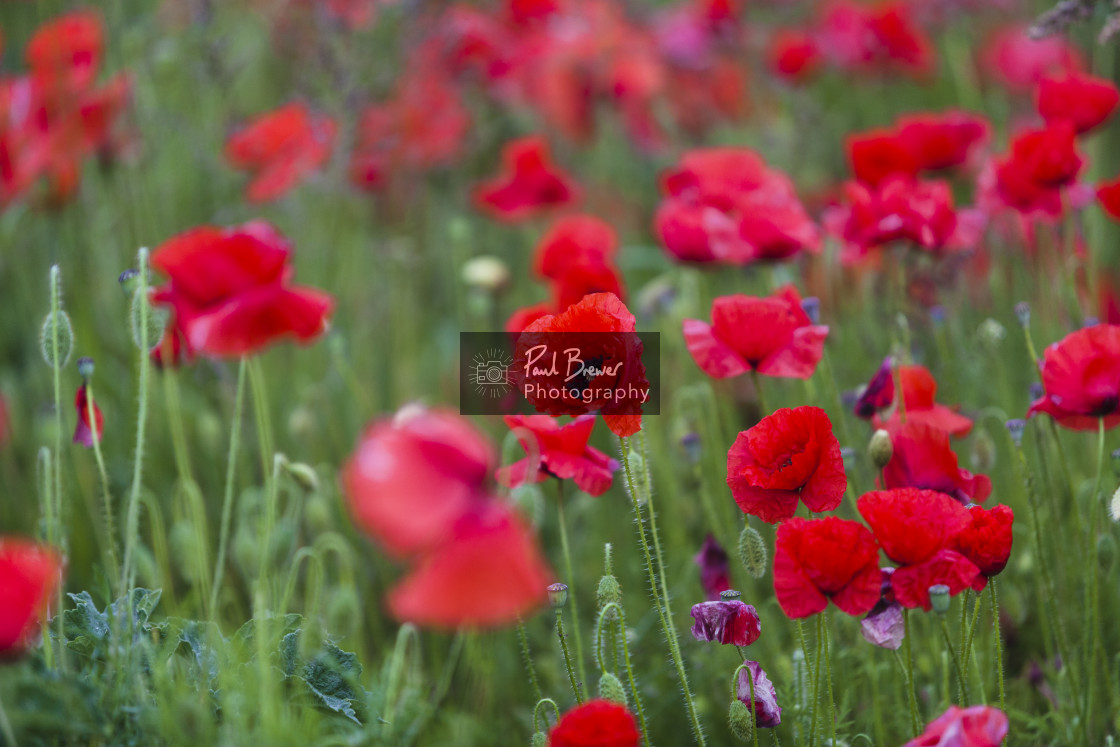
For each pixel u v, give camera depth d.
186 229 3.01
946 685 2.11
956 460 2.10
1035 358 2.20
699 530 2.45
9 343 2.85
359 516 1.85
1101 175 2.76
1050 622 2.26
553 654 2.38
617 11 3.69
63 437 2.37
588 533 2.50
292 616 2.12
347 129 2.89
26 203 2.73
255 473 2.56
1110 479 2.29
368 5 3.06
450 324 3.14
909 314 2.48
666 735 2.30
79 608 2.07
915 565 2.01
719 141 3.79
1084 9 2.35
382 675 2.17
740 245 2.35
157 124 3.02
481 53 3.35
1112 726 2.19
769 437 2.03
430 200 3.52
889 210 2.33
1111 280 2.54
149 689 2.07
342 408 2.69
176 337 2.23
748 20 4.25
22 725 1.98
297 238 2.91
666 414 2.53
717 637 2.04
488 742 2.30
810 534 2.00
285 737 2.01
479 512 1.86
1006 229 2.56
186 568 2.24
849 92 4.14
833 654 2.19
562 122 3.56
